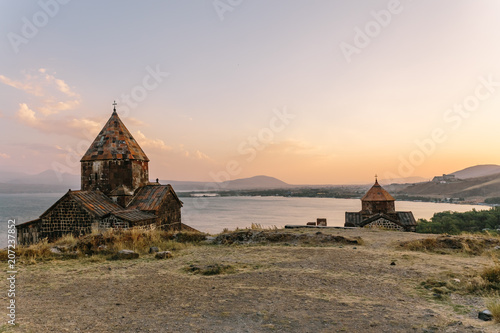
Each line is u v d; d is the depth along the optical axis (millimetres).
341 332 5336
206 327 5570
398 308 6625
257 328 5523
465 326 5438
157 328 5535
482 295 7613
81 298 7355
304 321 5824
